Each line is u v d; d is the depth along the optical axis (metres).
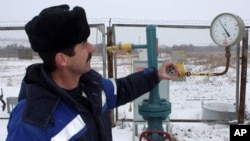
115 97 1.64
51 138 1.05
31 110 1.03
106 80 1.65
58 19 1.07
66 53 1.13
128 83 1.71
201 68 7.77
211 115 5.64
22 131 0.98
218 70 9.50
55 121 1.07
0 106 7.41
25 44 5.73
